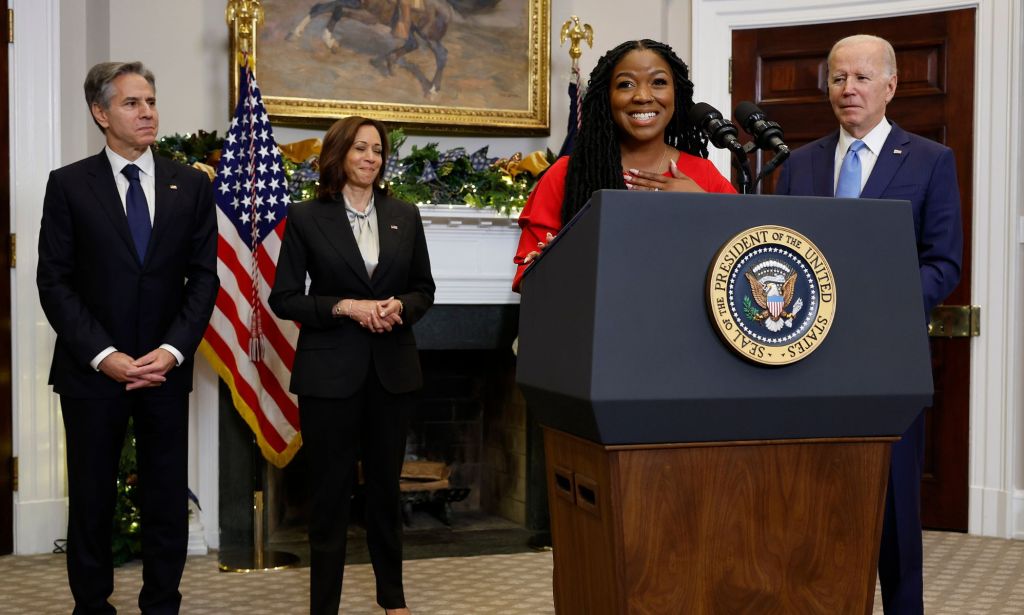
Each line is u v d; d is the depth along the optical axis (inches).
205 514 161.6
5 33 155.8
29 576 143.2
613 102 84.4
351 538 169.0
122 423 108.7
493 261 166.2
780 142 64.6
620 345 50.1
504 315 169.3
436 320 166.6
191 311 110.6
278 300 112.8
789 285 51.8
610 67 85.4
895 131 97.7
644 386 50.1
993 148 173.9
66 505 161.0
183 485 112.0
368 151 115.0
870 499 54.9
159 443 110.5
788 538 53.9
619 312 50.3
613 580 52.4
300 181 159.3
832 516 54.4
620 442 51.4
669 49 85.4
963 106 176.9
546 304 59.3
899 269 54.4
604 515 53.1
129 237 107.1
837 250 53.5
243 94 151.1
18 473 158.2
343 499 111.7
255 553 152.2
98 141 166.6
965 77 176.6
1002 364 173.3
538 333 60.7
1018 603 128.3
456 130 182.5
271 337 151.6
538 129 186.5
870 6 181.6
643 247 50.8
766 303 51.3
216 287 114.0
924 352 54.2
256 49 171.6
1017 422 172.6
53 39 158.4
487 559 157.0
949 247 92.1
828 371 52.7
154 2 168.4
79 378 106.2
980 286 175.2
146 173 110.7
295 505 182.4
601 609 55.0
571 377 52.8
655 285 50.8
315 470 111.3
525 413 177.3
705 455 52.8
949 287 91.8
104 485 108.3
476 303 166.2
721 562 53.1
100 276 106.5
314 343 111.3
